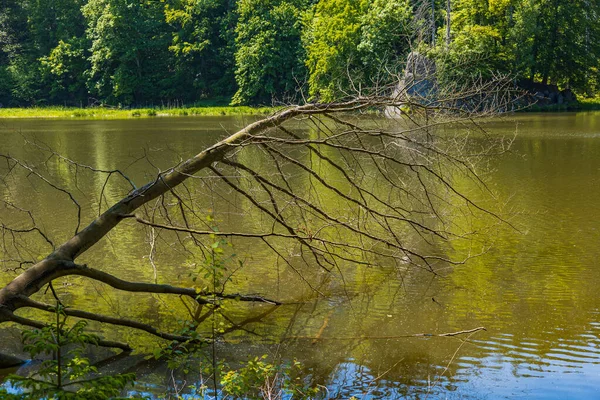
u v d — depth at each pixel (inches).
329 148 832.9
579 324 249.6
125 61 2432.3
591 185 537.3
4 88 2516.0
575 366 215.5
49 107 2384.4
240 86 2219.5
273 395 198.4
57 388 136.0
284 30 2090.3
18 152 859.4
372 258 343.9
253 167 631.2
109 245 367.6
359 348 233.1
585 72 2018.9
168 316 267.0
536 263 327.0
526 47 1745.8
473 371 213.0
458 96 286.7
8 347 237.3
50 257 236.2
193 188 517.3
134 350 235.6
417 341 238.5
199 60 2468.0
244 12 2169.0
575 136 964.6
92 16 2501.2
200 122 1513.3
